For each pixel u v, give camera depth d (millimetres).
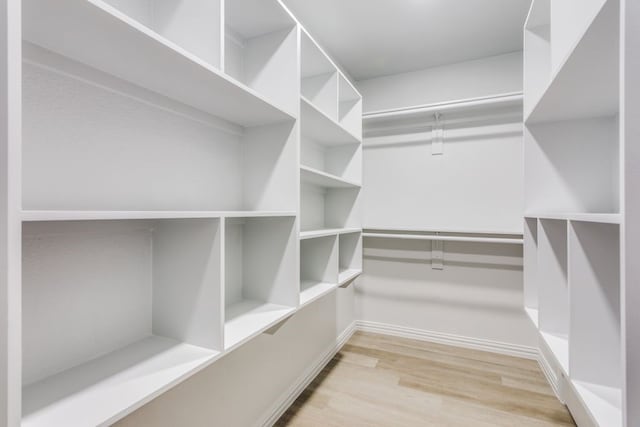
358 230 2109
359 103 2139
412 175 2492
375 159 2604
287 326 1688
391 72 2531
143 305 933
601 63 763
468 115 2322
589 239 791
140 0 937
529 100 1289
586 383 781
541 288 1090
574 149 1204
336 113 1721
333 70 1726
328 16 1824
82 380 698
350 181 1965
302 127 1733
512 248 2234
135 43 666
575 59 745
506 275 2250
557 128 1232
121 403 614
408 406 1646
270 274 1289
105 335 827
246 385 1371
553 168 1238
